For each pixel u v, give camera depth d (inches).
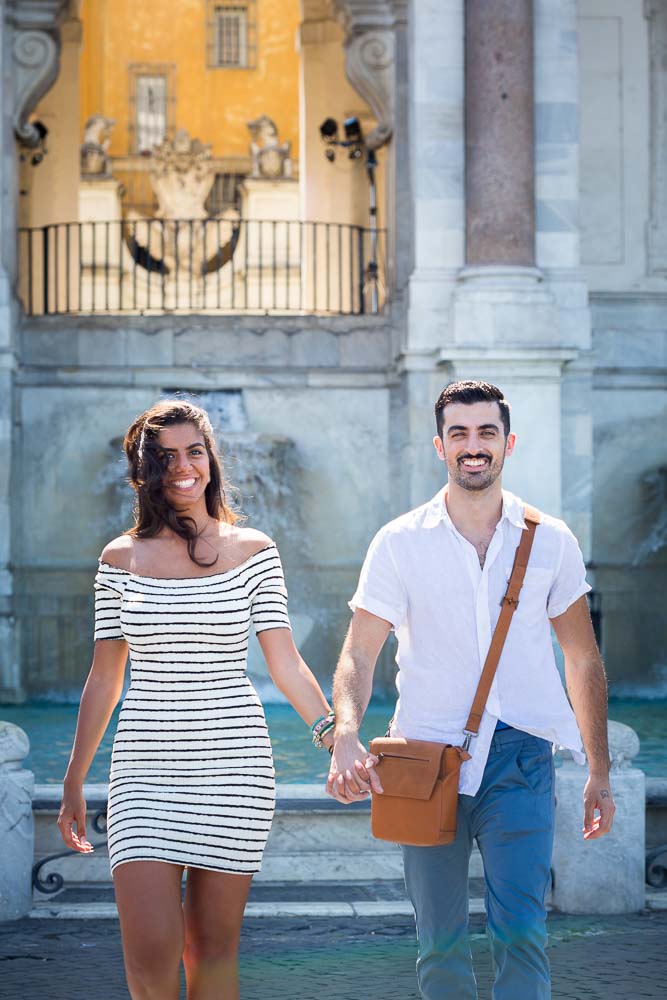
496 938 177.6
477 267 644.7
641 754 463.5
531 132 648.4
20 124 740.7
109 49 1611.7
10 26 737.0
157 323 724.0
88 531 709.3
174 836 172.6
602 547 726.5
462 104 660.7
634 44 745.0
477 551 187.9
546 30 659.4
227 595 180.1
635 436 733.9
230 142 1617.9
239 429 717.3
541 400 628.1
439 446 192.4
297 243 1210.0
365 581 189.6
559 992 238.2
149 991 167.9
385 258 792.3
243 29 1624.0
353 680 185.9
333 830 325.7
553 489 627.5
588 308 655.8
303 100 959.6
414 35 662.5
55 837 320.5
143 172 1562.5
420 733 186.5
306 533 715.4
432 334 653.3
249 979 248.8
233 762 176.7
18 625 689.0
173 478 185.0
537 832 180.4
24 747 298.5
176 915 169.9
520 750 183.8
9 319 668.7
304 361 730.2
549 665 188.4
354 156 847.7
